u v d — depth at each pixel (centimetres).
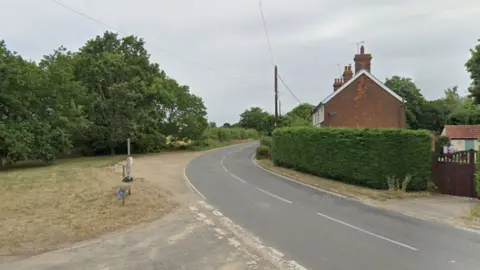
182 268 681
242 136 7975
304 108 7412
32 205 1182
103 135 4000
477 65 2766
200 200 1440
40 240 852
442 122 4762
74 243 848
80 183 1645
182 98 4972
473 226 1034
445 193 1611
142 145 4478
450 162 1593
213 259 734
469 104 5100
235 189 1730
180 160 3394
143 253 774
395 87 4812
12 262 716
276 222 1073
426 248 820
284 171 2427
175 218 1120
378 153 1717
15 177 1880
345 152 1909
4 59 2788
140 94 4181
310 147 2236
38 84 2959
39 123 2902
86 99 3766
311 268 686
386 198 1502
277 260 730
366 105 3189
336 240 882
